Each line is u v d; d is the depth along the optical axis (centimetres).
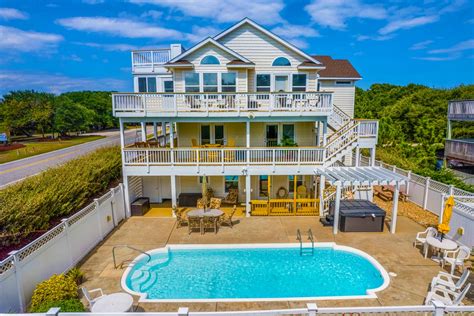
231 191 1631
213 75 1563
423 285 822
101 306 652
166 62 1655
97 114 6306
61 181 1100
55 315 458
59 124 4584
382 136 2631
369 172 1296
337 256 1048
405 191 1664
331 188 1545
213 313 456
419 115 3984
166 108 1381
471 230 1005
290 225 1302
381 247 1069
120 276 881
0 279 613
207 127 1683
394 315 548
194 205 1608
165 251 1070
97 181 1332
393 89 5850
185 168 1395
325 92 1377
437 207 1387
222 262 1012
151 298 804
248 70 1612
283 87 1638
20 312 672
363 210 1228
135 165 1394
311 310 472
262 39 1598
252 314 464
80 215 995
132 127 7294
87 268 930
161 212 1504
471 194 1212
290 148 1383
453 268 845
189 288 855
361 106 5072
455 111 2088
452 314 509
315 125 1689
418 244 1092
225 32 1568
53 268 820
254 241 1130
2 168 1989
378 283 878
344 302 749
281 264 995
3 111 4509
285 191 1669
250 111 1391
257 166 1399
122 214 1387
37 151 2848
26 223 873
